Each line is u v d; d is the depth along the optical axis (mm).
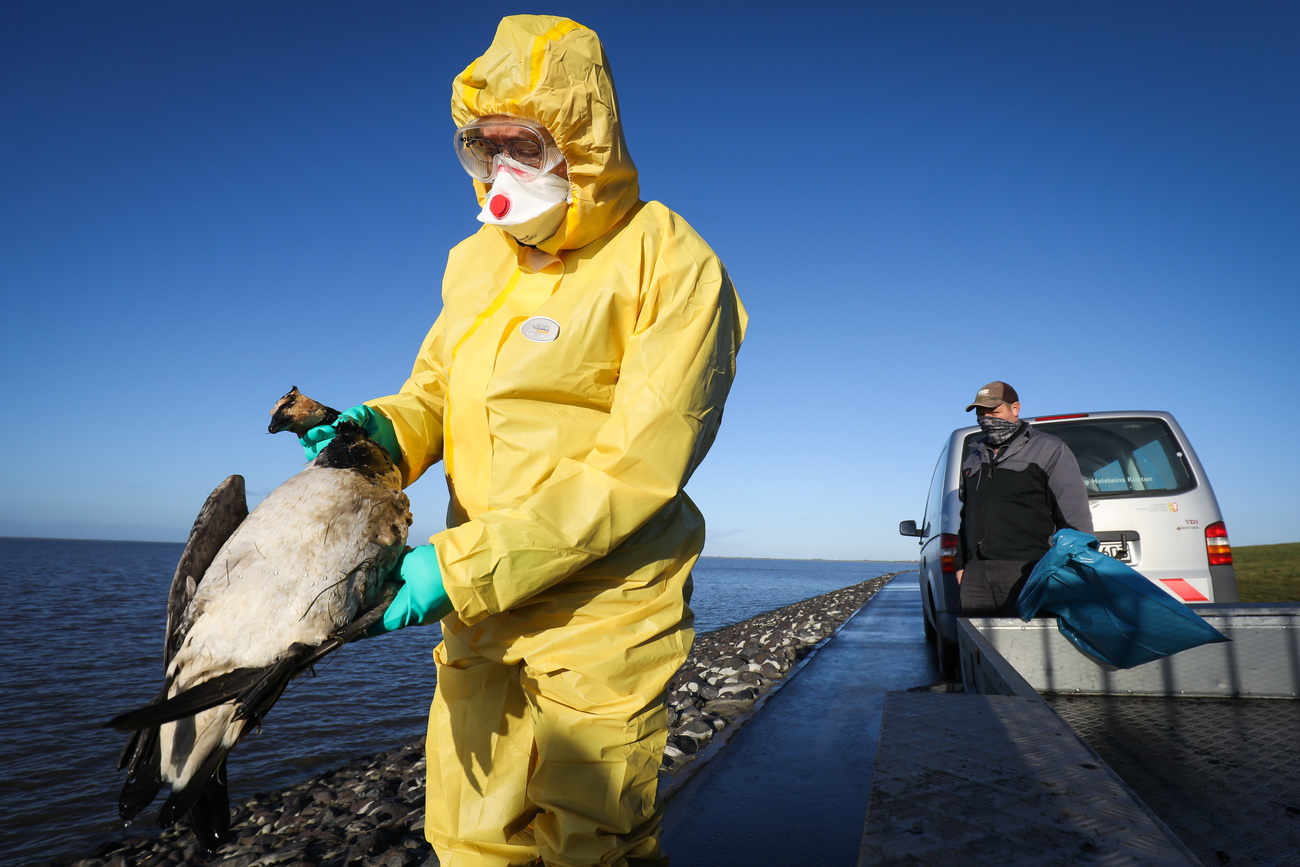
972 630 2945
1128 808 1031
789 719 3945
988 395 4125
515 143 1469
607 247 1531
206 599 1062
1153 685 3051
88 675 11195
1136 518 4281
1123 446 4703
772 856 2225
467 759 1612
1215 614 3049
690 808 2627
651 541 1475
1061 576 3119
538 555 1220
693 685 5328
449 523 1774
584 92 1395
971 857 875
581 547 1256
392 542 1136
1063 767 1220
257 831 4246
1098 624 3000
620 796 1378
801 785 2861
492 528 1201
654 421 1313
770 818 2521
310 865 3338
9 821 5055
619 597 1426
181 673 1033
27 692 9781
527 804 1603
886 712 1608
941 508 5172
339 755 6418
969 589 3984
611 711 1377
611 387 1494
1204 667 3021
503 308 1592
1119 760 2229
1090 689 3092
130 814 1062
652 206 1570
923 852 890
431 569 1164
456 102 1496
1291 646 2979
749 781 2912
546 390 1449
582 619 1413
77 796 5605
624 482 1294
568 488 1273
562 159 1453
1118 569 3012
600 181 1444
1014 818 999
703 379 1386
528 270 1630
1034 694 1769
